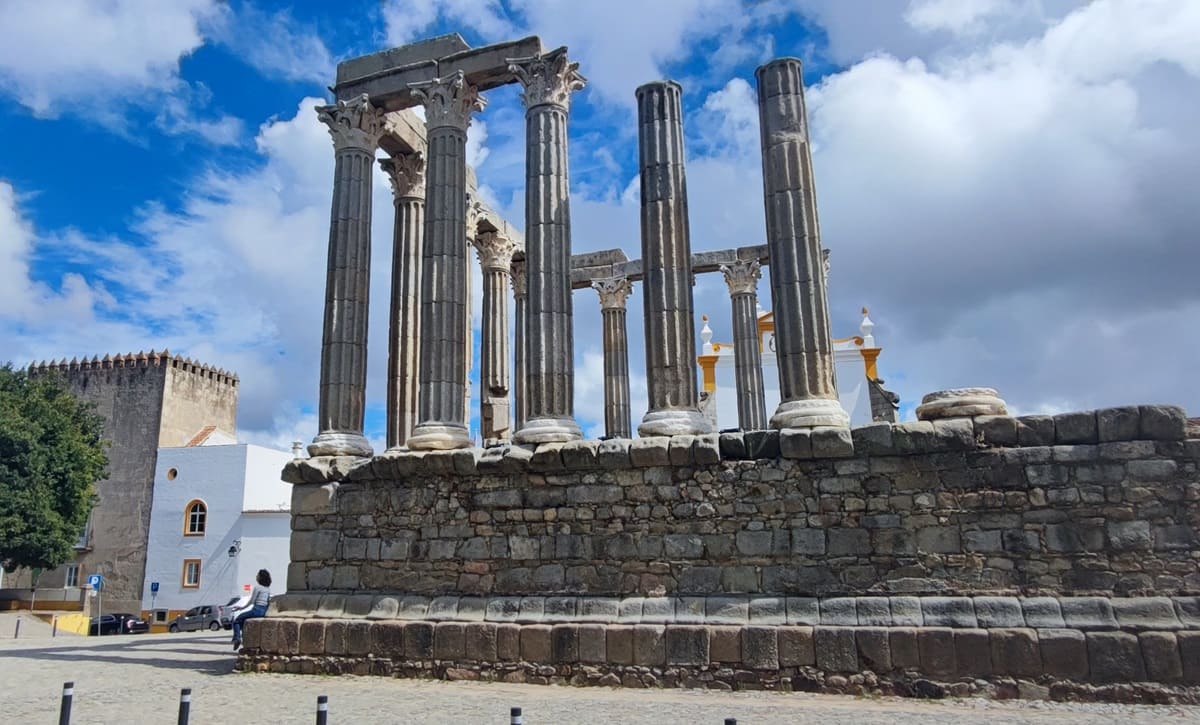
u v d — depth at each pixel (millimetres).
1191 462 13023
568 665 14555
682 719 11289
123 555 51906
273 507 53375
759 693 13344
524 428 16891
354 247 19797
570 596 15195
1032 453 13578
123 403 55312
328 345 19234
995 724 10789
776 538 14359
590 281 30219
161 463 52688
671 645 14070
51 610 45812
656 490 15180
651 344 16797
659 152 17516
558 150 18219
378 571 16797
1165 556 12828
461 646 15266
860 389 40312
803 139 16453
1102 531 13102
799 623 13688
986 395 14344
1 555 42500
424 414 17969
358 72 20828
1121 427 13281
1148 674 12195
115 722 11523
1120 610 12648
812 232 16031
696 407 16656
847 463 14297
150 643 24516
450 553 16297
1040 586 13156
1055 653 12523
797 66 16844
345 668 16000
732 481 14805
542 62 18562
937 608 13281
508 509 16078
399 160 22750
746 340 28156
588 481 15641
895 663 13039
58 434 45500
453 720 11438
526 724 11086
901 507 13938
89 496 47531
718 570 14539
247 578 49281
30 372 57031
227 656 19891
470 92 19875
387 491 17141
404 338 21812
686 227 17328
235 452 51469
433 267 18656
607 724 11016
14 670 17219
